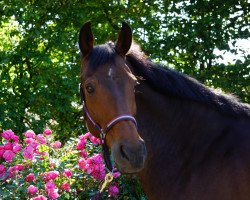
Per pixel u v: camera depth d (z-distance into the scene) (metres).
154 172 2.59
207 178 2.45
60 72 8.02
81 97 2.60
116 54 2.48
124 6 8.69
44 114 7.67
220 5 7.65
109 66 2.40
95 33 8.52
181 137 2.58
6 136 4.01
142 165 2.27
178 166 2.54
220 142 2.50
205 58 7.43
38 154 4.02
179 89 2.59
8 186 3.75
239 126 2.51
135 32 8.28
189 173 2.50
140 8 8.65
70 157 4.22
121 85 2.37
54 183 3.79
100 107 2.38
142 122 2.60
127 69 2.44
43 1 8.12
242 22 7.56
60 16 8.29
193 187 2.47
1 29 8.39
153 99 2.61
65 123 8.37
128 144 2.27
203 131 2.55
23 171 3.86
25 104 7.84
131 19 8.54
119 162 2.29
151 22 8.20
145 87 2.61
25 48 7.61
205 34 7.47
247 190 2.38
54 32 7.86
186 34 7.47
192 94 2.59
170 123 2.60
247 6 7.61
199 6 7.62
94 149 4.36
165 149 2.58
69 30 8.37
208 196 2.43
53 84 8.02
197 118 2.58
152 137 2.61
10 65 7.68
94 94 2.38
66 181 3.95
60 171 3.96
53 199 3.69
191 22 7.72
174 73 2.64
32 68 8.06
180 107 2.61
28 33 7.89
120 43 2.54
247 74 7.30
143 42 8.26
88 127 2.59
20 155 3.98
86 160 4.02
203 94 2.59
